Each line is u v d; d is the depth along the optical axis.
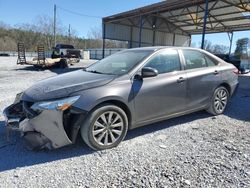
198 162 2.99
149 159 3.06
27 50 52.53
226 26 22.20
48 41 55.72
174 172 2.76
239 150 3.34
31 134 3.09
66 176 2.65
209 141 3.65
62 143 3.05
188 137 3.80
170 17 23.52
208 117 4.85
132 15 19.19
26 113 3.08
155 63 3.88
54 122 2.97
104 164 2.92
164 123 4.44
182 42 28.08
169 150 3.32
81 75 3.77
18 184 2.49
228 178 2.64
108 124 3.30
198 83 4.38
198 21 22.95
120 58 4.18
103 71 3.93
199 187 2.48
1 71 13.65
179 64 4.20
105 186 2.48
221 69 4.90
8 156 3.07
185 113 4.32
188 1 14.41
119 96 3.31
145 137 3.77
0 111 4.96
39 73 13.02
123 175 2.69
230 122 4.58
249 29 21.78
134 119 3.57
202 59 4.67
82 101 3.05
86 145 3.41
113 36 22.98
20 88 7.84
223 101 5.05
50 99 3.01
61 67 16.78
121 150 3.31
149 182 2.56
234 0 15.72
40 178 2.60
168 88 3.89
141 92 3.56
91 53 38.06
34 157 3.06
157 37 25.86
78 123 3.07
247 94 7.71
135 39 24.53
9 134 3.61
